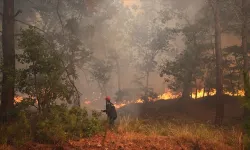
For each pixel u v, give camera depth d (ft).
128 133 31.94
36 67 32.89
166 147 26.48
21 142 24.17
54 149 23.91
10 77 33.45
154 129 35.70
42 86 32.17
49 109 31.63
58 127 26.58
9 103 44.75
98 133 30.42
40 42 34.78
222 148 28.55
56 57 34.76
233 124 51.72
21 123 27.50
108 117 36.78
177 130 34.35
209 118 62.13
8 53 46.03
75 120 29.32
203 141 29.78
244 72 19.11
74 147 24.53
